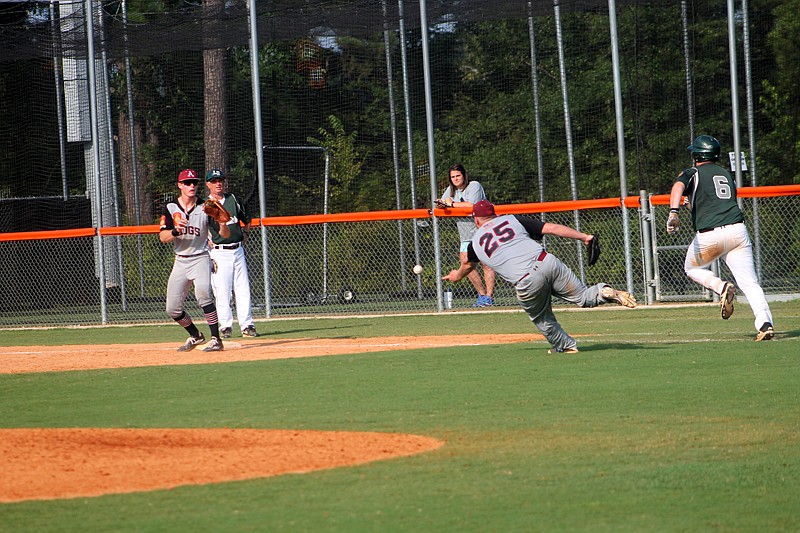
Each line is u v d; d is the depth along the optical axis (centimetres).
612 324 3269
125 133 6962
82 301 5312
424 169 6000
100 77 5309
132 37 4819
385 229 4928
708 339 2658
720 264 3962
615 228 4406
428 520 1048
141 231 4188
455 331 3275
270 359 2581
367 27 4838
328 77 6850
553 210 3881
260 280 4881
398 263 4925
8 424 1728
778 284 4350
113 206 5406
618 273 4397
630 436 1459
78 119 5369
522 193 5922
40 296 5294
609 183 5806
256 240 4888
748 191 3666
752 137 4441
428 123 4012
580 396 1814
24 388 2203
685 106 5944
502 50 6328
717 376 1997
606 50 6103
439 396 1870
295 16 4738
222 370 2384
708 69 6000
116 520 1068
